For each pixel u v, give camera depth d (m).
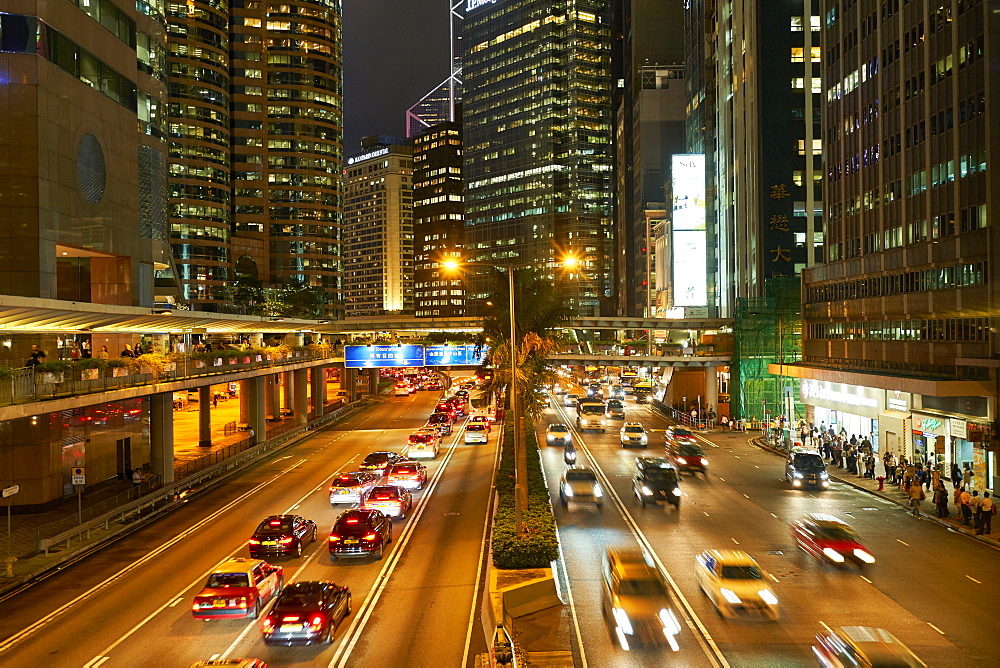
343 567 29.52
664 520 36.47
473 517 38.00
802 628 21.95
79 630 23.02
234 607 23.48
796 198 100.62
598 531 34.22
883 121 57.69
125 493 39.06
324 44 165.75
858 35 62.00
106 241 52.97
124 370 39.53
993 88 43.91
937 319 49.62
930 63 50.62
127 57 56.75
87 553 32.69
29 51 45.12
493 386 44.59
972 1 45.94
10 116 44.69
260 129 160.50
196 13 142.25
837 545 28.31
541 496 35.88
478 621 23.27
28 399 31.16
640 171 171.25
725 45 113.94
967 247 46.19
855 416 60.84
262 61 161.00
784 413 77.31
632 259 191.12
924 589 25.58
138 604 25.47
